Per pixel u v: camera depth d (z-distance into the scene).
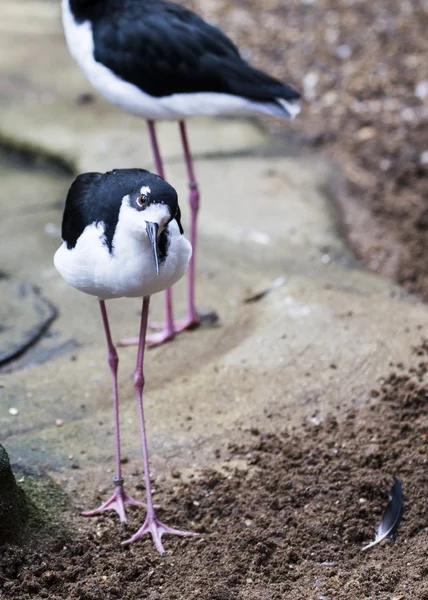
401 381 8.77
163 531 7.20
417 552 6.96
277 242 11.96
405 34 18.02
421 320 9.97
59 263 6.98
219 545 7.10
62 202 13.52
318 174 14.02
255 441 8.25
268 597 6.51
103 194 6.60
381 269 11.87
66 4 9.86
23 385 9.16
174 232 6.50
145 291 6.73
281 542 7.11
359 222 13.04
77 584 6.59
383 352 9.32
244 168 13.98
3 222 12.84
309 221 12.52
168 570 6.84
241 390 8.98
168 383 9.23
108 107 16.22
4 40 19.19
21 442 8.16
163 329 10.23
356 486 7.59
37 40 19.30
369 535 7.21
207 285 11.03
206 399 8.90
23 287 11.05
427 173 14.20
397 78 16.72
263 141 15.04
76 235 6.82
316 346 9.50
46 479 7.67
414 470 7.73
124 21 9.54
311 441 8.18
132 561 6.91
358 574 6.78
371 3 19.30
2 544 6.83
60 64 18.03
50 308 10.64
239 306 10.55
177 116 9.67
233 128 15.41
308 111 16.09
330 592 6.57
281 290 10.60
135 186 6.46
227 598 6.50
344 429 8.30
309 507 7.43
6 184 14.11
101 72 9.62
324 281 10.89
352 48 17.75
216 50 9.70
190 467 7.98
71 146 14.58
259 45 18.20
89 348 9.98
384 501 7.50
